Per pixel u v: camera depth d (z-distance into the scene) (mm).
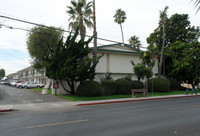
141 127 6742
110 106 13492
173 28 34688
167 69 31172
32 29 26609
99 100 17109
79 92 19234
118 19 45969
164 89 25406
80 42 18969
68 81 20984
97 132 6066
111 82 21391
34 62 29500
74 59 18797
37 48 26828
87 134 5836
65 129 6496
